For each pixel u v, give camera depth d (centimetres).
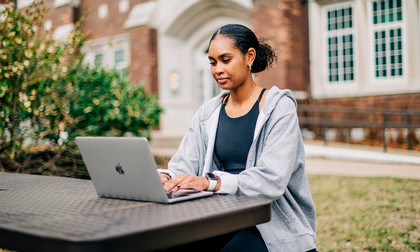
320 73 1270
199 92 1683
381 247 385
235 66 208
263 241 186
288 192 196
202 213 140
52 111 564
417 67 1137
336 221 473
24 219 137
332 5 1259
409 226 442
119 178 168
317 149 1005
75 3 1819
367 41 1219
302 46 1257
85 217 138
